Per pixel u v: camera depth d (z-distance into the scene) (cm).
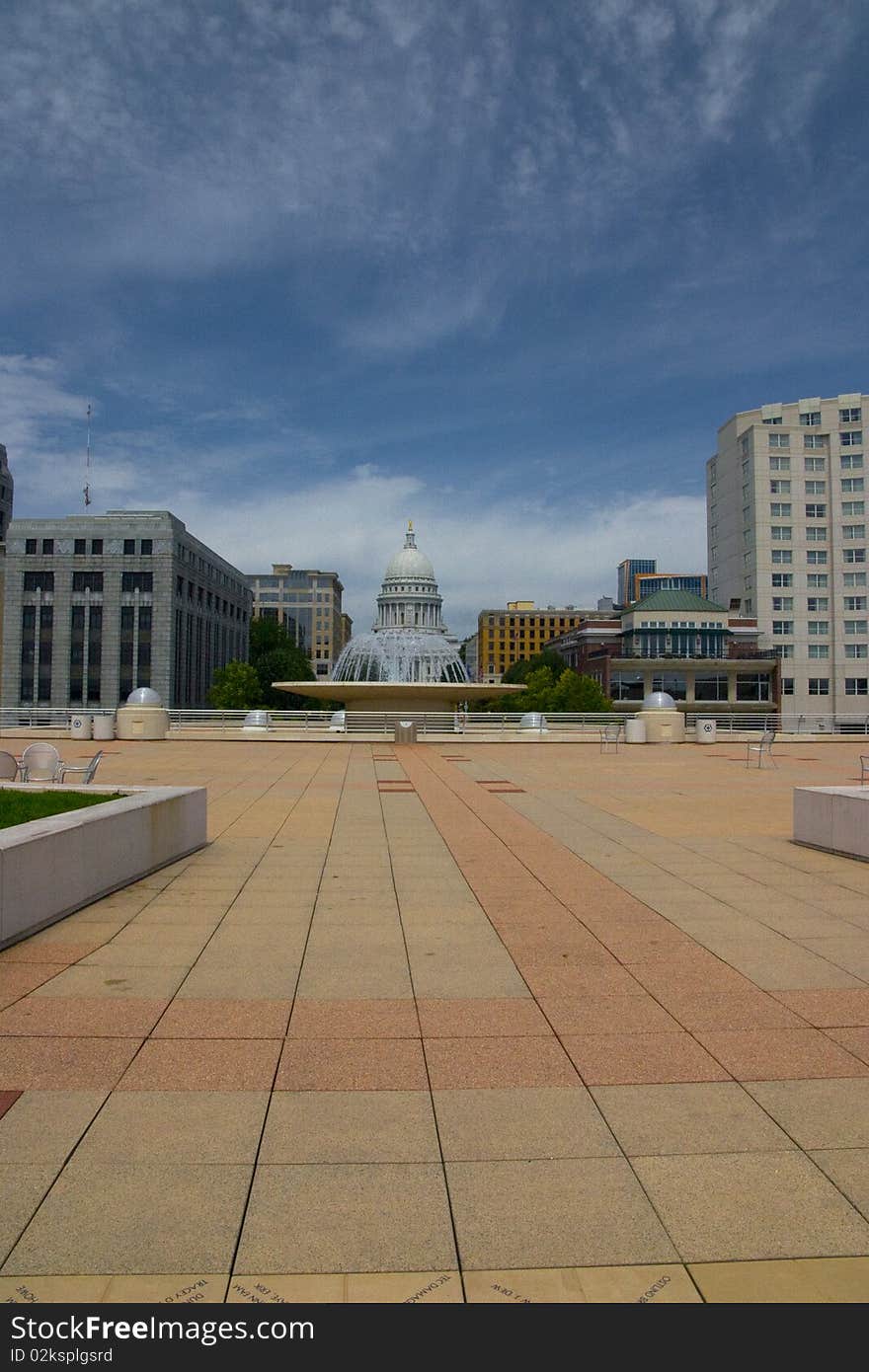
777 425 9069
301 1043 534
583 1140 424
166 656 9038
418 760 2595
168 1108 450
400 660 5528
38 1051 518
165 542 9100
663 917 828
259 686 8338
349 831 1300
